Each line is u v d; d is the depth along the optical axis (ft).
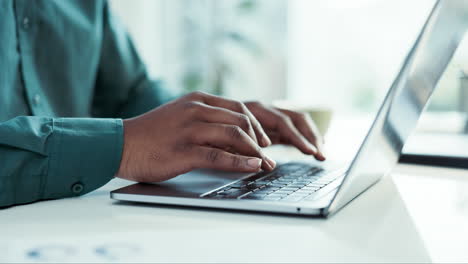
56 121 1.73
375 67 8.38
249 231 1.20
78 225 1.27
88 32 3.24
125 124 1.79
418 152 2.48
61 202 1.61
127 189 1.61
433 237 1.15
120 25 3.78
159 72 9.68
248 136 1.71
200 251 1.03
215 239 1.13
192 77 9.75
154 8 9.51
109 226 1.25
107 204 1.56
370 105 8.49
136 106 3.65
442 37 1.35
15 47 2.70
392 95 1.19
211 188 1.61
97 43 3.34
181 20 9.70
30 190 1.59
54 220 1.33
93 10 3.34
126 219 1.33
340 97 8.79
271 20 9.12
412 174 2.18
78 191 1.69
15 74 2.70
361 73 8.55
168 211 1.43
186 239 1.12
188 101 1.87
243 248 1.05
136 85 3.74
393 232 1.19
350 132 4.30
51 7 2.97
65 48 3.05
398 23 7.83
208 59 9.68
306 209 1.30
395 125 1.40
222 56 9.56
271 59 9.20
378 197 1.65
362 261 0.97
